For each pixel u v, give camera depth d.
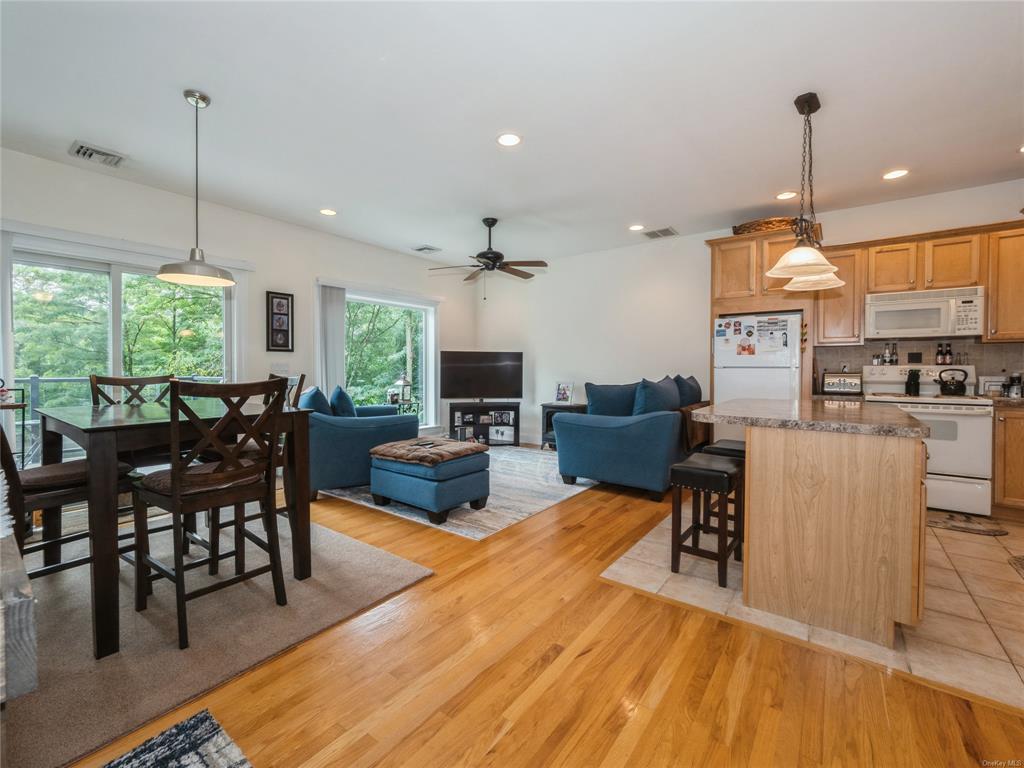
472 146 3.12
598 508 3.62
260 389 2.06
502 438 6.71
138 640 1.88
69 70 2.28
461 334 6.95
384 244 5.63
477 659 1.79
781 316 4.21
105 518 1.79
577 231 5.12
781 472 2.07
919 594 1.82
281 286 4.75
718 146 3.11
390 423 4.05
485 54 2.18
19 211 3.22
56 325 3.52
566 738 1.43
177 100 2.56
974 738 1.41
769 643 1.90
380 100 2.56
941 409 3.47
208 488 1.96
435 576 2.48
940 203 3.96
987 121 2.78
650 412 3.84
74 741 1.38
